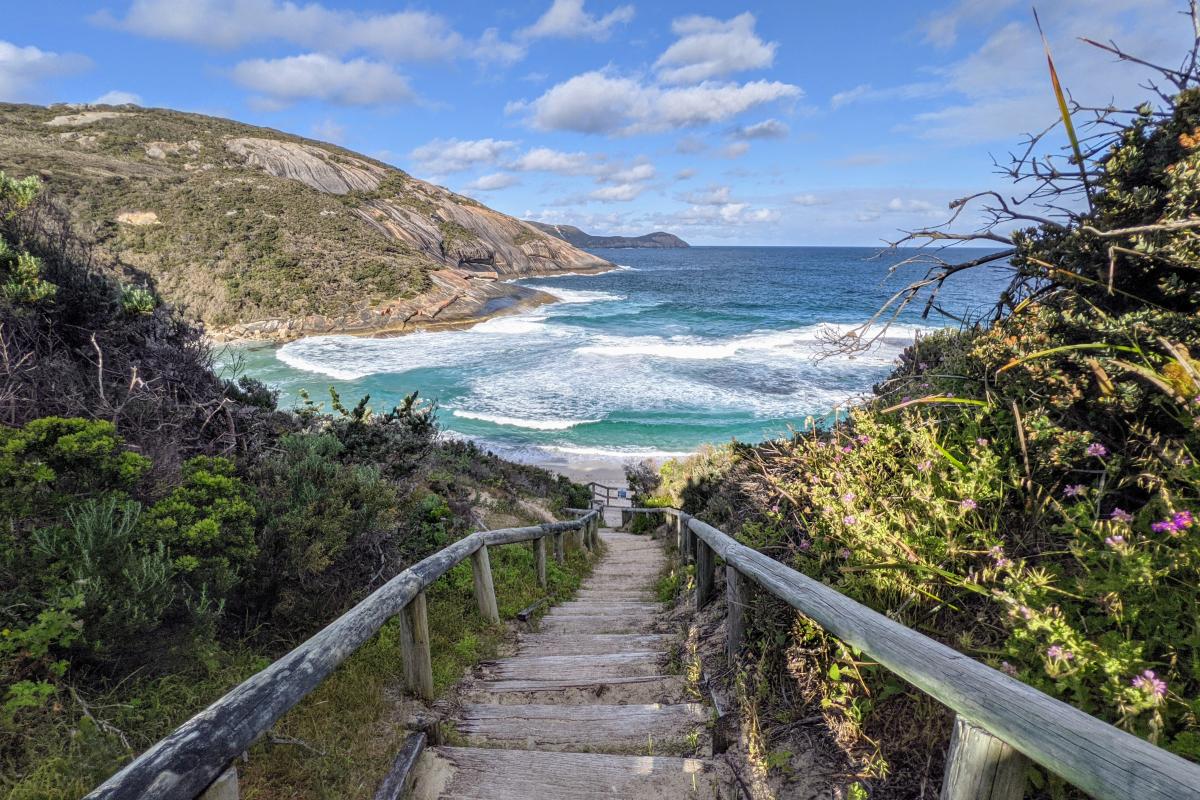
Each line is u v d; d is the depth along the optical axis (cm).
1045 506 232
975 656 206
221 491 328
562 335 4781
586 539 1167
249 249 5416
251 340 4588
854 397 443
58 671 208
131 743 211
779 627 290
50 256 467
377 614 273
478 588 493
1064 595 196
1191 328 214
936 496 262
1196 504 194
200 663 268
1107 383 227
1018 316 302
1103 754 112
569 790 238
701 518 636
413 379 3516
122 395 427
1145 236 222
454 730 297
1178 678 161
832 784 207
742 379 3328
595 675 377
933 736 196
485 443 2639
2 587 226
